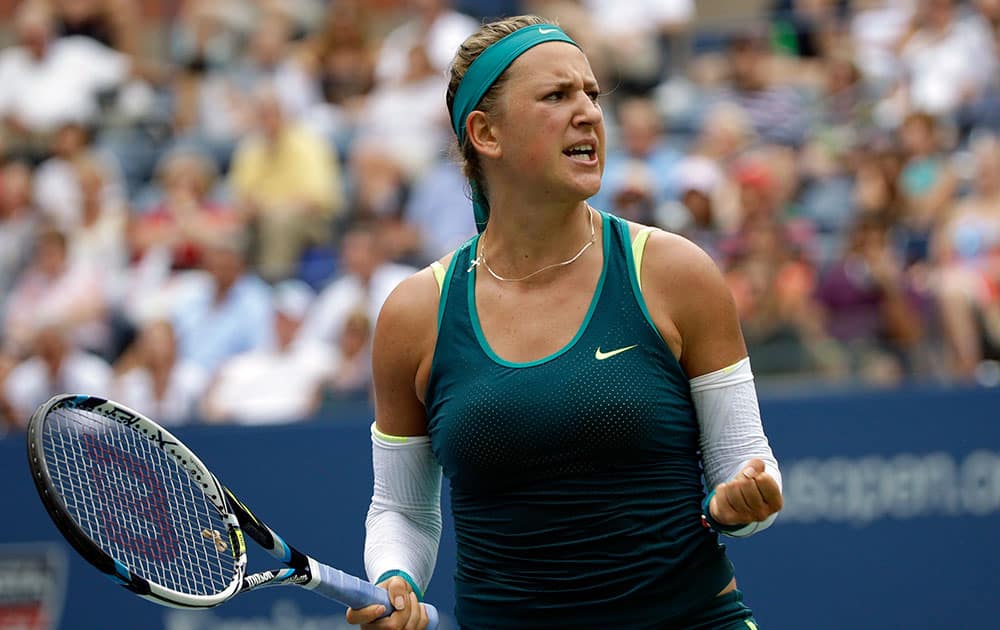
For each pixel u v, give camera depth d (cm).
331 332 2645
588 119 1015
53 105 3353
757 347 2397
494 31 1053
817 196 2681
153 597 990
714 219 2658
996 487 2133
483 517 1035
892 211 2598
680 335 1016
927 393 2164
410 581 1100
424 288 1059
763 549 2184
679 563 1012
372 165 2914
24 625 2397
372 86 3212
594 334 1005
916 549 2142
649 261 1020
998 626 2109
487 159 1050
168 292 2803
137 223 2981
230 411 2583
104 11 3494
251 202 2956
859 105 2873
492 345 1023
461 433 1015
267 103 2975
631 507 1002
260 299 2719
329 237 2905
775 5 3253
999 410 2141
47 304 2912
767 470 1005
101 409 1055
